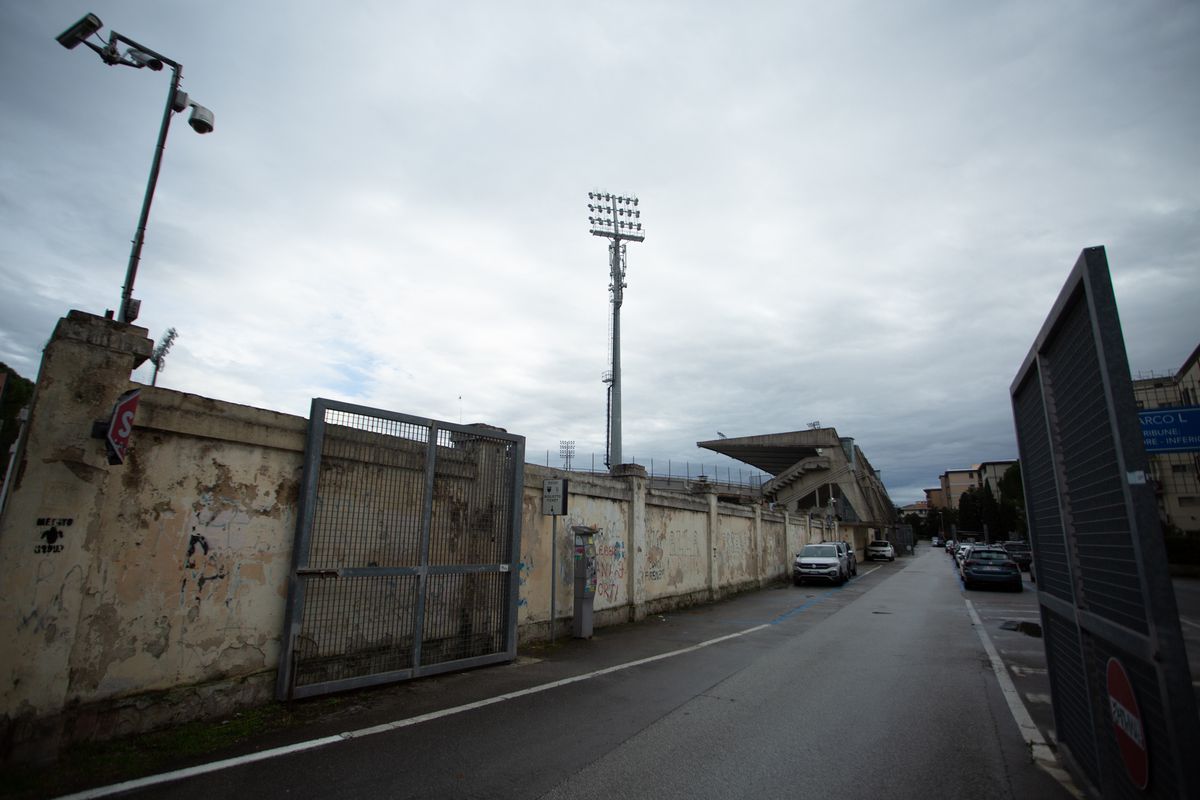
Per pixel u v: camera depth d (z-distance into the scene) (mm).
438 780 4484
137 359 5184
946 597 19828
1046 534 5082
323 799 4121
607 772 4715
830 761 5016
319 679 6359
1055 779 4680
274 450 6266
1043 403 4375
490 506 8477
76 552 4664
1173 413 10945
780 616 14438
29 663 4379
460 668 7812
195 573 5543
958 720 6223
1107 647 3592
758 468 67062
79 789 4137
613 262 30922
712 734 5641
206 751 4898
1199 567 33406
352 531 6758
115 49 8461
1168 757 2703
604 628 11898
